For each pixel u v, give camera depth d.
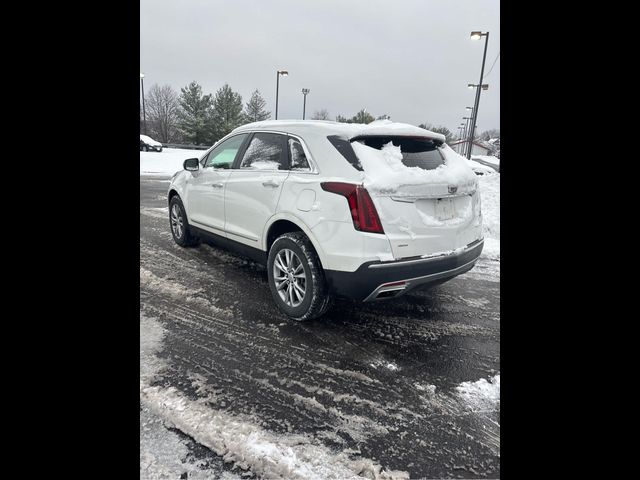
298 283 3.21
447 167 3.21
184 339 2.93
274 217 3.33
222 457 1.86
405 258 2.80
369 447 1.98
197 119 39.56
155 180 13.58
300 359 2.74
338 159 2.92
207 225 4.46
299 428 2.08
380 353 2.87
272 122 3.77
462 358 2.83
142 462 1.80
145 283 3.99
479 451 1.97
